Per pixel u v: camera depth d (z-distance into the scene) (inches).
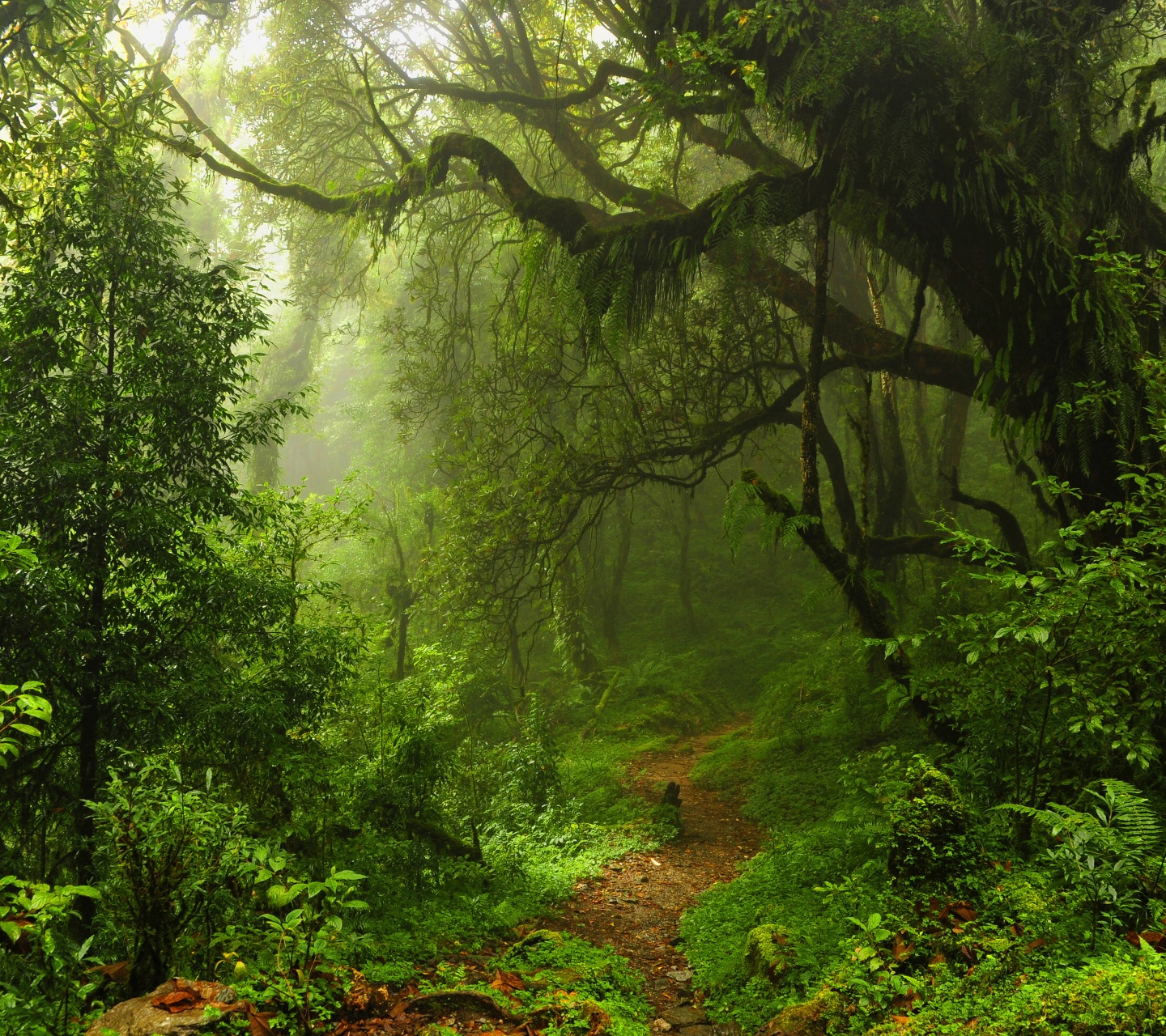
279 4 650.2
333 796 305.4
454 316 735.1
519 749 507.5
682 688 838.5
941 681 256.4
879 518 675.4
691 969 247.0
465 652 524.7
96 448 285.9
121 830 177.6
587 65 684.1
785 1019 176.1
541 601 691.4
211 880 181.5
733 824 477.7
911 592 719.7
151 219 308.8
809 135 349.7
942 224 352.5
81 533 283.9
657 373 624.4
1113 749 216.8
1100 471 325.4
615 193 597.3
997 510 497.4
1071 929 164.9
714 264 468.1
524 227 478.9
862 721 545.3
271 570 370.3
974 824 206.5
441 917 266.8
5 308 290.2
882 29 323.6
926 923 182.4
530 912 301.1
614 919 309.6
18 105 308.3
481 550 629.9
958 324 689.0
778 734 604.7
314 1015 169.5
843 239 764.0
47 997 142.4
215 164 545.3
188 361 294.0
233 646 328.2
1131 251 384.5
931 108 331.6
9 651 259.6
